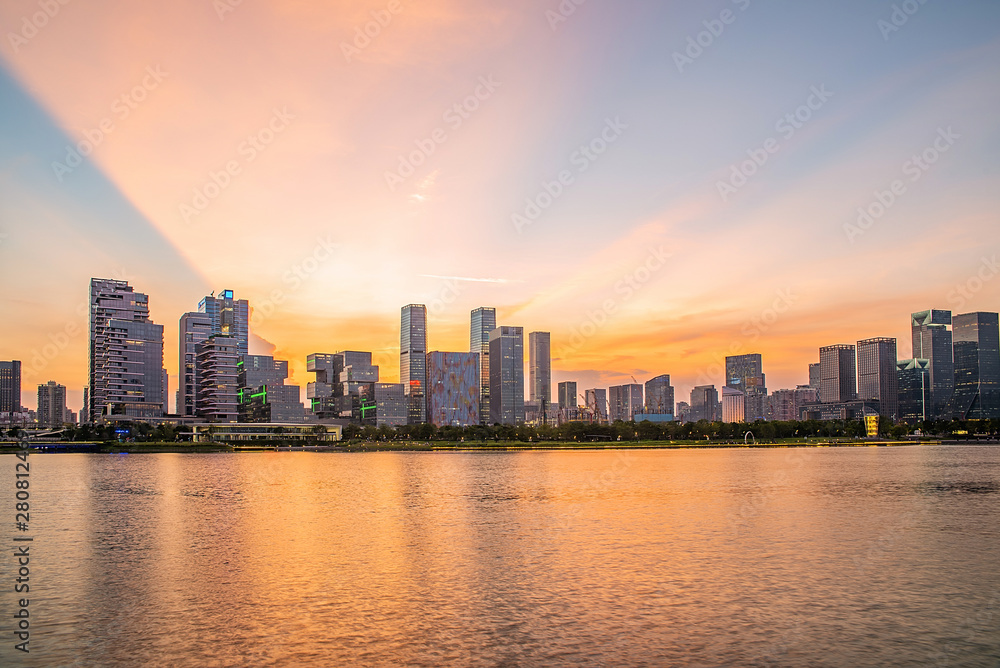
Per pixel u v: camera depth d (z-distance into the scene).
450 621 58.59
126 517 123.38
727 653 51.34
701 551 86.75
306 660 50.41
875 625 57.19
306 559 83.31
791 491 161.50
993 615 59.56
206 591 68.19
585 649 52.22
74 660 50.38
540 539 96.56
